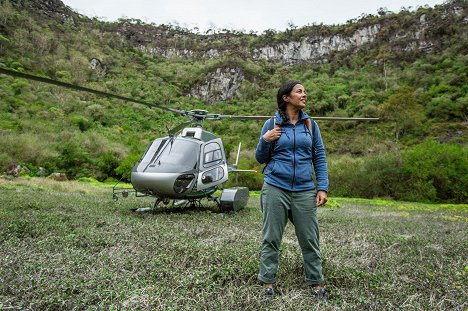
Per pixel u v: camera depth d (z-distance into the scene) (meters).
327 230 5.60
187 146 7.43
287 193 2.67
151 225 4.99
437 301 2.45
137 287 2.41
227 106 78.81
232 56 110.31
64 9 106.25
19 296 2.22
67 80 62.19
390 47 93.00
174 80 94.19
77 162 30.86
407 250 4.15
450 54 75.62
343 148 45.94
